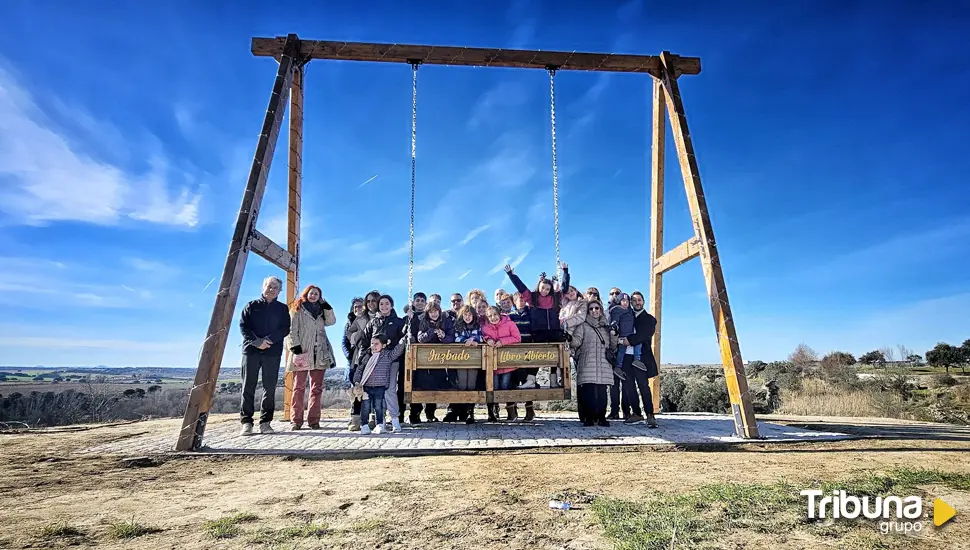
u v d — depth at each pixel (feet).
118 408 41.68
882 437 20.84
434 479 13.89
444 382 26.04
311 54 26.71
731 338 22.17
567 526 9.70
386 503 11.46
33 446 19.71
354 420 24.12
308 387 28.14
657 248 32.89
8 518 10.53
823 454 17.47
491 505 11.21
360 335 24.64
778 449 18.75
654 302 33.17
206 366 19.49
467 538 9.09
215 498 12.10
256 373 23.17
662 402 41.65
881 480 12.61
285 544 8.81
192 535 9.37
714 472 14.55
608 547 8.57
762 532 9.14
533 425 25.63
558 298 26.81
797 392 49.37
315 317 25.59
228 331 20.40
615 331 25.38
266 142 22.99
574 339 25.52
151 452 18.28
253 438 21.62
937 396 52.13
